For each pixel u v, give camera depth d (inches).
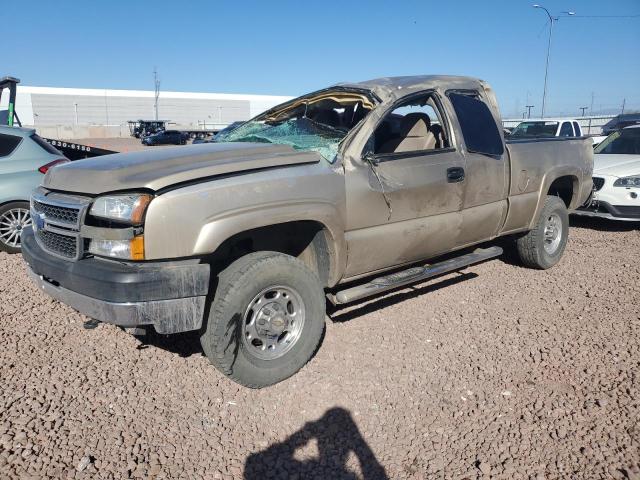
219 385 137.0
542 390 133.6
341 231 142.4
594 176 313.7
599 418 121.3
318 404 128.4
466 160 174.2
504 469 105.2
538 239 219.9
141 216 114.1
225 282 125.6
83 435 114.9
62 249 128.8
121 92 3366.1
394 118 188.4
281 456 110.2
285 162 134.6
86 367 144.0
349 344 159.3
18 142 253.0
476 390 134.0
